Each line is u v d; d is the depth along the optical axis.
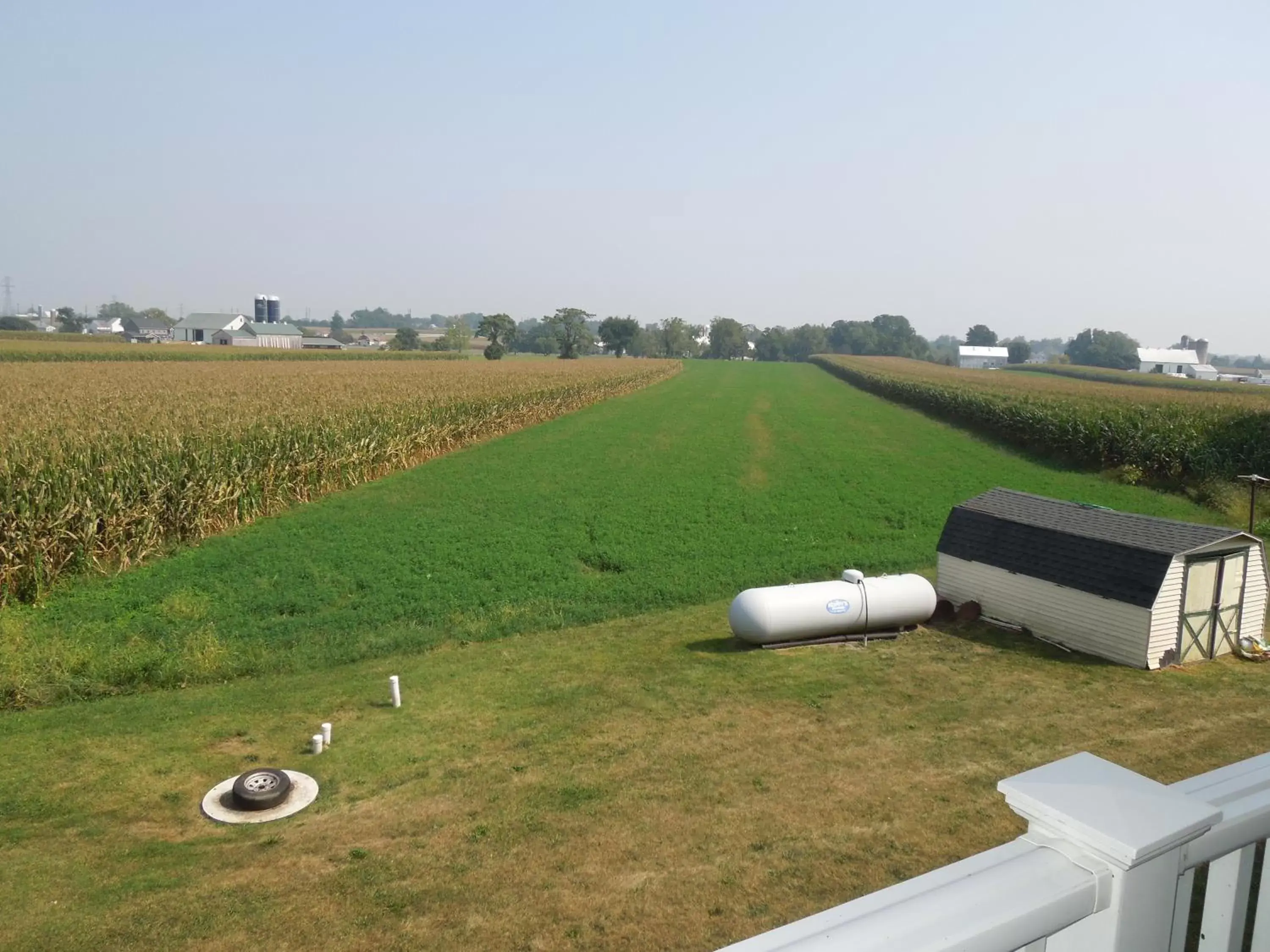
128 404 33.34
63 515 16.81
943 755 10.10
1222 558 13.77
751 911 7.11
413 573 18.25
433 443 33.41
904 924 1.54
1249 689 12.49
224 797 9.23
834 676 12.84
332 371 64.88
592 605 16.56
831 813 8.73
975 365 175.75
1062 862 1.70
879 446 39.75
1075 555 14.57
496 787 9.41
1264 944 2.12
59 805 9.07
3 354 72.75
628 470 31.30
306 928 6.93
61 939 6.79
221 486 20.73
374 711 11.62
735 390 78.62
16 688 11.98
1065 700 11.93
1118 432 32.41
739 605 14.24
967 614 15.89
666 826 8.48
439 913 7.14
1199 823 1.69
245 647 14.04
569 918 7.04
